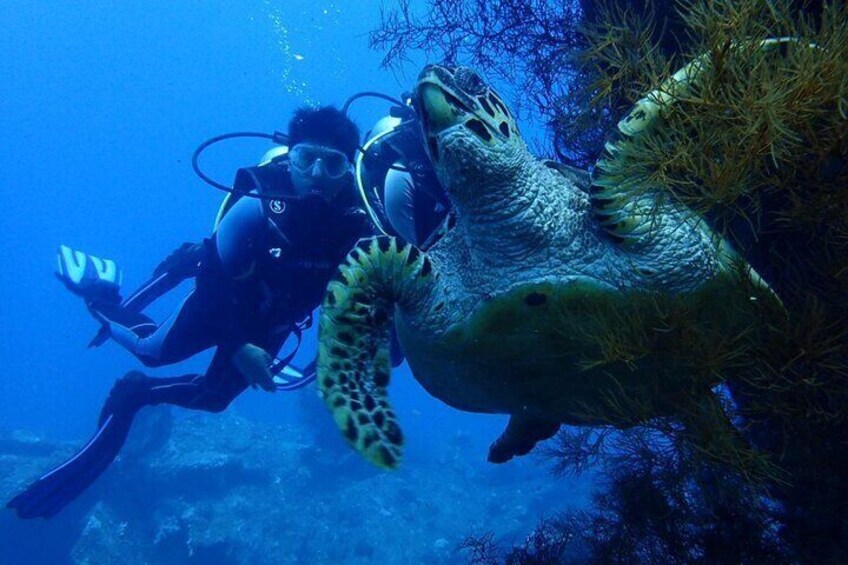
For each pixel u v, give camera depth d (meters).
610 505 3.88
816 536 2.72
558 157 4.64
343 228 5.36
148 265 120.25
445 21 5.11
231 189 5.48
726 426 2.46
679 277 2.50
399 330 3.37
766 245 3.11
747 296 2.45
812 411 2.38
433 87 2.39
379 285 2.92
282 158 5.66
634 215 2.39
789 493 2.77
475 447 26.62
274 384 5.68
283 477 16.86
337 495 17.06
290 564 13.86
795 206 2.29
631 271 2.53
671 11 3.33
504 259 2.63
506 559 4.64
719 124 2.11
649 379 2.65
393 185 5.44
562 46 4.61
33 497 7.23
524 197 2.51
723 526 2.95
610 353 2.43
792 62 2.00
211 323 5.89
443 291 2.87
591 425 3.19
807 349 2.25
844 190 2.13
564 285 2.56
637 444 3.01
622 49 2.72
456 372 3.12
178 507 14.36
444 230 3.47
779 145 2.09
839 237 2.33
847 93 1.91
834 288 2.42
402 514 17.03
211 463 15.15
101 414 7.53
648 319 2.51
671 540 3.16
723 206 2.46
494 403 3.31
